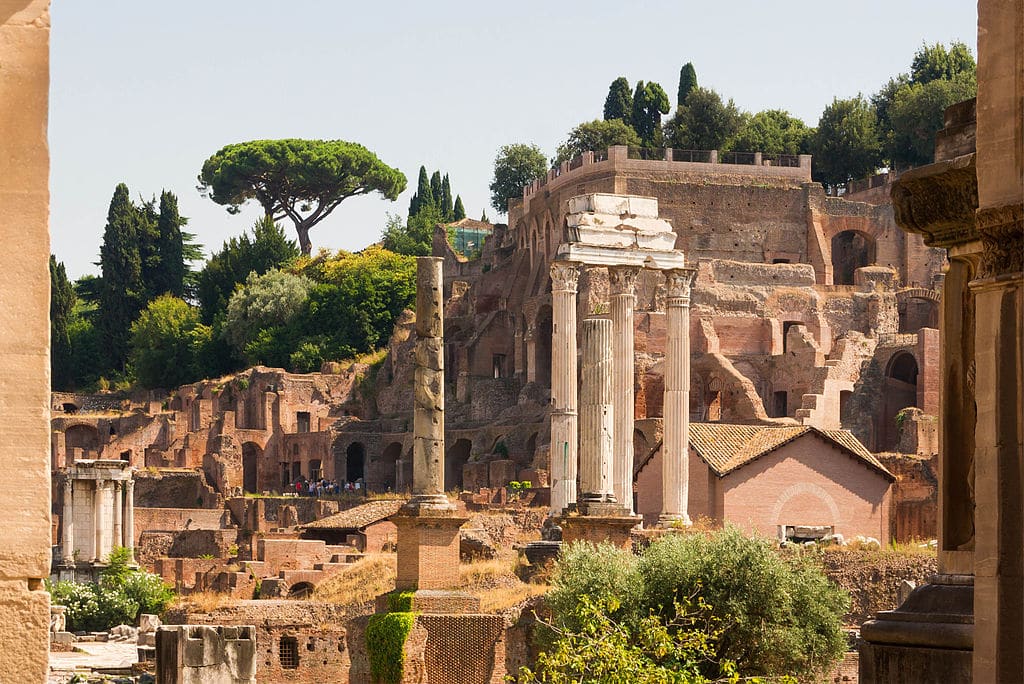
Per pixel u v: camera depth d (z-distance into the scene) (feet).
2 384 60.54
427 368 324.80
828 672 342.23
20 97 61.16
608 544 342.85
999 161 58.90
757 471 559.38
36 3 61.46
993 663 58.08
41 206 61.11
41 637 60.44
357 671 320.09
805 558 360.89
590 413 389.80
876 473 572.10
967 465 71.87
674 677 244.01
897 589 426.51
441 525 318.45
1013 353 58.65
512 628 326.03
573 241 522.88
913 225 70.90
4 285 60.70
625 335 520.42
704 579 331.57
